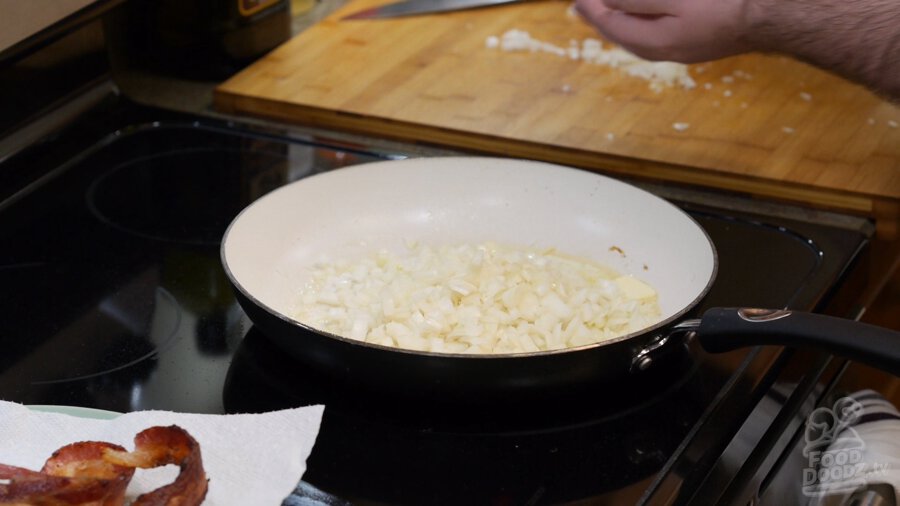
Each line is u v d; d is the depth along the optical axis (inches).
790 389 28.6
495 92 43.2
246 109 42.8
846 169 38.0
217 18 43.6
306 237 32.0
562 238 33.1
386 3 51.0
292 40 47.3
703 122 41.3
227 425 22.0
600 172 39.6
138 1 42.8
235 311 29.7
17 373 26.8
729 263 33.0
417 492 22.9
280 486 20.7
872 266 36.9
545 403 25.8
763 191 37.8
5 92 36.2
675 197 38.1
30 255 32.4
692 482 23.9
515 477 23.5
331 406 25.6
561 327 27.4
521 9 50.6
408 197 33.8
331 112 41.6
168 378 26.7
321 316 28.3
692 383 26.8
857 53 31.9
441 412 25.4
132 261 32.3
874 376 40.6
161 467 21.2
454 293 28.1
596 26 35.2
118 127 40.5
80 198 35.9
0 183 36.1
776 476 28.8
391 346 25.5
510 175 34.1
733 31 32.5
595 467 23.8
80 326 28.9
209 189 36.9
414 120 40.8
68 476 19.2
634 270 31.5
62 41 38.1
